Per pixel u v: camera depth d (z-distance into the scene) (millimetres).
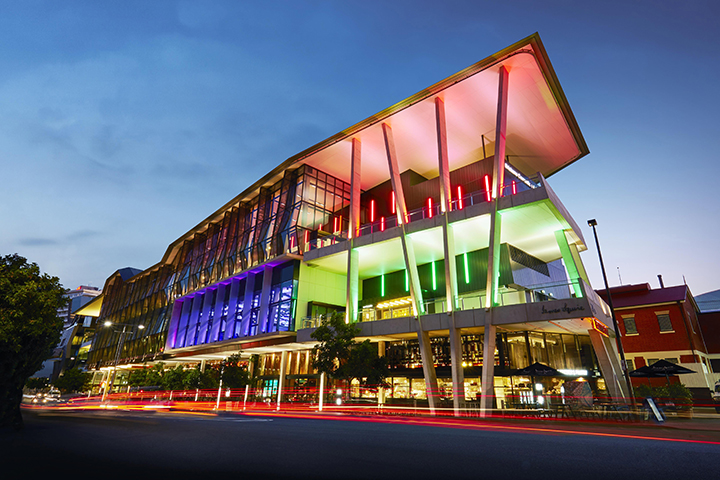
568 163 36062
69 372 68375
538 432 13219
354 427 14484
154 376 46250
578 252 30500
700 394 30953
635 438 11500
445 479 5965
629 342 35250
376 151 35594
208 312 46469
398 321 26891
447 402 23625
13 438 11258
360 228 32531
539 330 26266
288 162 38375
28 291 13070
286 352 37344
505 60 25609
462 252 31656
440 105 28891
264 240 39094
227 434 11984
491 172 31328
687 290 35750
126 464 7086
